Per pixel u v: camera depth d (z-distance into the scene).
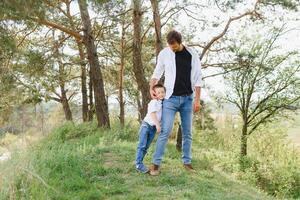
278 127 21.53
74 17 20.23
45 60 19.14
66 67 24.20
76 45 24.69
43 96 21.83
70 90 28.97
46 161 7.23
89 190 6.08
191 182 6.79
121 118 21.02
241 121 21.86
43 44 20.98
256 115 20.94
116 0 16.66
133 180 6.69
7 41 15.33
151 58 24.08
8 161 5.76
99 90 17.56
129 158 8.17
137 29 16.44
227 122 22.20
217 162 15.19
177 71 6.92
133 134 14.06
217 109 22.05
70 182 6.38
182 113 7.20
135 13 16.41
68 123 15.20
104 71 26.25
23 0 13.46
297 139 21.23
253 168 17.73
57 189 6.04
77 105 31.34
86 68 24.52
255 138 21.53
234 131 21.84
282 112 21.02
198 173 7.59
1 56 16.34
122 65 24.50
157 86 7.00
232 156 17.16
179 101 6.99
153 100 7.10
